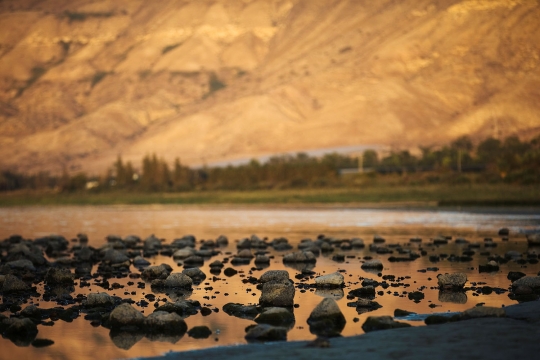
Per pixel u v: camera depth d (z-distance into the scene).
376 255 40.44
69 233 65.06
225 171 156.38
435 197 101.38
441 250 42.06
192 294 27.80
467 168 158.25
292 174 145.00
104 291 28.95
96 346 19.58
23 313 23.81
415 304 24.41
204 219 81.81
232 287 29.48
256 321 22.06
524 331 18.11
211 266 36.12
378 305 24.19
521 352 16.17
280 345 18.23
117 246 46.28
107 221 83.25
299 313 23.23
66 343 20.05
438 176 129.12
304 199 113.50
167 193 147.25
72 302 26.69
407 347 16.84
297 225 67.50
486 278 30.20
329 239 48.19
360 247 45.06
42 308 25.16
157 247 46.94
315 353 16.59
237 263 38.19
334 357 16.17
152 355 18.36
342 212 86.69
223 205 117.06
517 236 50.03
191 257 38.97
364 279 29.42
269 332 19.58
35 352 19.22
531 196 93.31
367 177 137.25
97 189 162.75
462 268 33.59
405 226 62.22
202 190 148.12
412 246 44.94
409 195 105.81
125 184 165.50
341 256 39.44
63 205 140.12
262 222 73.44
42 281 32.19
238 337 20.09
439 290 27.34
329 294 26.97
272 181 144.75
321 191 122.00
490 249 41.88
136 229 68.31
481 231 54.91
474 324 19.06
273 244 47.66
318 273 33.06
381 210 87.50
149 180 161.00
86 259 40.97
